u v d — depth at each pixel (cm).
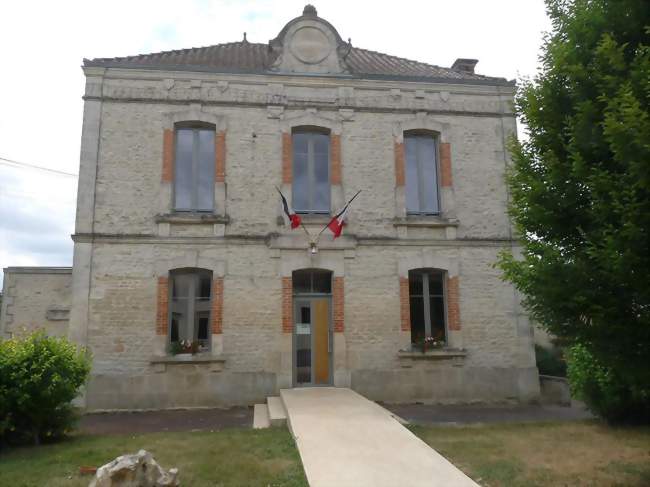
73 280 1168
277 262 1239
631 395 909
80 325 1155
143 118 1257
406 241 1291
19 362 808
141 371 1159
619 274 527
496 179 1356
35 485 606
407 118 1350
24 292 1430
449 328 1277
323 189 1312
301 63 1336
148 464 555
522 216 673
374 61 1540
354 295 1252
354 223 1282
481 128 1378
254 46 1602
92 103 1245
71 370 851
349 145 1316
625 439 820
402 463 625
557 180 629
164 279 1197
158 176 1239
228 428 942
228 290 1212
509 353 1280
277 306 1222
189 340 1198
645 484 604
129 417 1079
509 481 613
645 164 494
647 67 528
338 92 1333
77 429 941
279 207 1261
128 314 1175
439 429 903
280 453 713
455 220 1309
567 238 638
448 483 560
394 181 1315
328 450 676
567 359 1022
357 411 907
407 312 1260
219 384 1177
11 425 795
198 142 1291
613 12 602
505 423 966
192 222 1227
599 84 590
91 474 647
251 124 1289
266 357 1199
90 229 1194
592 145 584
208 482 607
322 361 1237
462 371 1257
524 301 671
